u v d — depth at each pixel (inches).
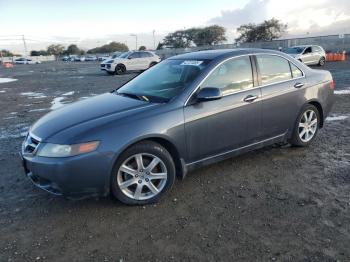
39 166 140.4
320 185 167.8
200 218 141.6
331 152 211.6
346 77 608.4
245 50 189.2
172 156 161.2
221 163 197.6
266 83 190.1
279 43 1886.1
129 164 149.4
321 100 218.1
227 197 158.7
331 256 115.4
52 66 1945.1
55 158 137.8
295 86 201.6
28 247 126.5
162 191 155.7
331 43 1699.1
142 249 122.8
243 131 180.1
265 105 186.7
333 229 130.7
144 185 152.6
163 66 200.5
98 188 141.8
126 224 138.9
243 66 183.3
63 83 746.8
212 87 161.8
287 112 199.3
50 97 516.1
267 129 191.8
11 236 133.8
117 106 162.9
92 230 135.7
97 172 139.5
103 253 121.4
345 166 189.8
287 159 201.6
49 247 126.1
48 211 151.3
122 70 991.0
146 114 150.9
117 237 130.4
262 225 134.9
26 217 147.2
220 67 174.6
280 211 144.8
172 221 140.0
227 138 174.2
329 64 1006.4
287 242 123.6
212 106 165.8
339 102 367.6
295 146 218.5
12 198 165.0
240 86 179.2
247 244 123.3
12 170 201.6
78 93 549.6
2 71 1504.7
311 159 200.8
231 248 121.4
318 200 153.1
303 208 146.7
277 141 201.2
